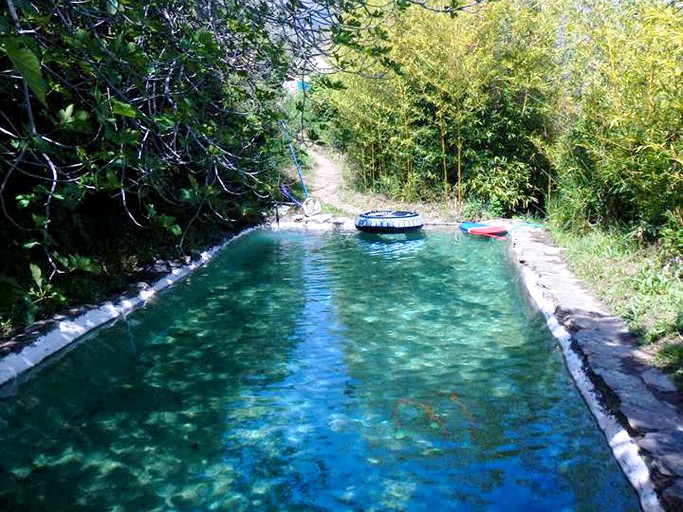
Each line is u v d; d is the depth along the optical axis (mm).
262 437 3279
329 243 9625
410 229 10102
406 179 12680
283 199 11625
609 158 6203
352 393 3824
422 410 3545
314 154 17391
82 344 4758
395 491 2734
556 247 7590
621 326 4355
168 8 3494
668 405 3074
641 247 6004
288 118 4477
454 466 2916
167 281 6652
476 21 10609
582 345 4008
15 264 4828
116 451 3168
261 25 3824
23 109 4234
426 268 7551
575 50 7797
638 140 5652
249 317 5570
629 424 2924
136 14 2891
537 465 2898
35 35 2648
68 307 5195
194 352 4656
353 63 3924
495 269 7383
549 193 10586
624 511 2504
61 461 3068
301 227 11273
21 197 3447
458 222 10938
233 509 2631
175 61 3273
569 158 8055
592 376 3629
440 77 11117
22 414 3623
